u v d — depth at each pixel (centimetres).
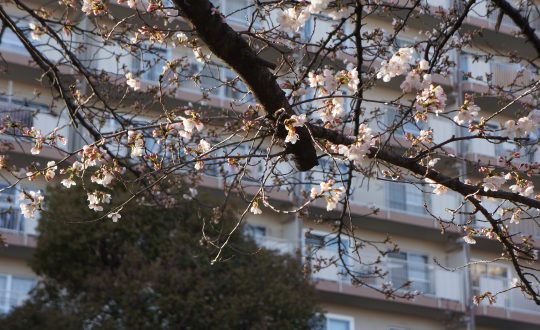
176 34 962
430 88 783
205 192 2105
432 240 2689
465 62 2586
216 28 810
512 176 899
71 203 1994
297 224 2453
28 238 2255
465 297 2605
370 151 860
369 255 2527
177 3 803
